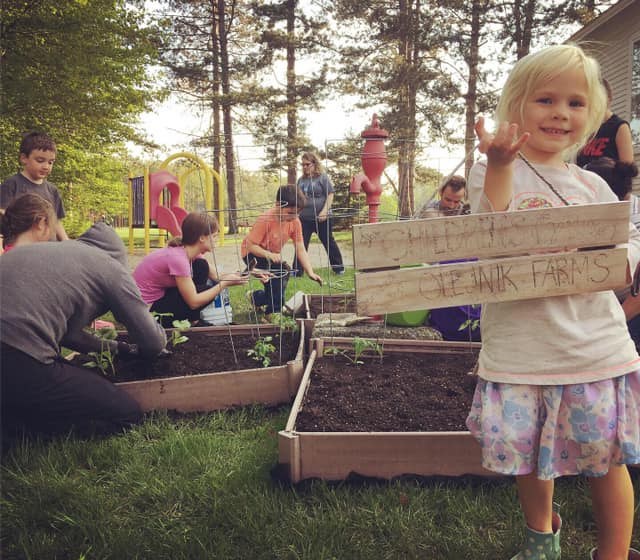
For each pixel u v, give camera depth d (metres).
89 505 2.01
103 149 19.56
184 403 2.84
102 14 12.16
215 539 1.85
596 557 1.65
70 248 2.67
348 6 19.80
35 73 12.20
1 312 2.41
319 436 2.12
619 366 1.53
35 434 2.54
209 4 21.36
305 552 1.75
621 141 4.14
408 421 2.42
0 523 1.89
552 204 1.64
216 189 13.44
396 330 3.67
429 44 19.27
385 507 1.99
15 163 12.81
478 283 1.56
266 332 3.88
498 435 1.53
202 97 21.11
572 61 1.53
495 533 1.86
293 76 21.44
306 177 7.02
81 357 3.26
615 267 1.57
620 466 1.61
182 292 3.77
